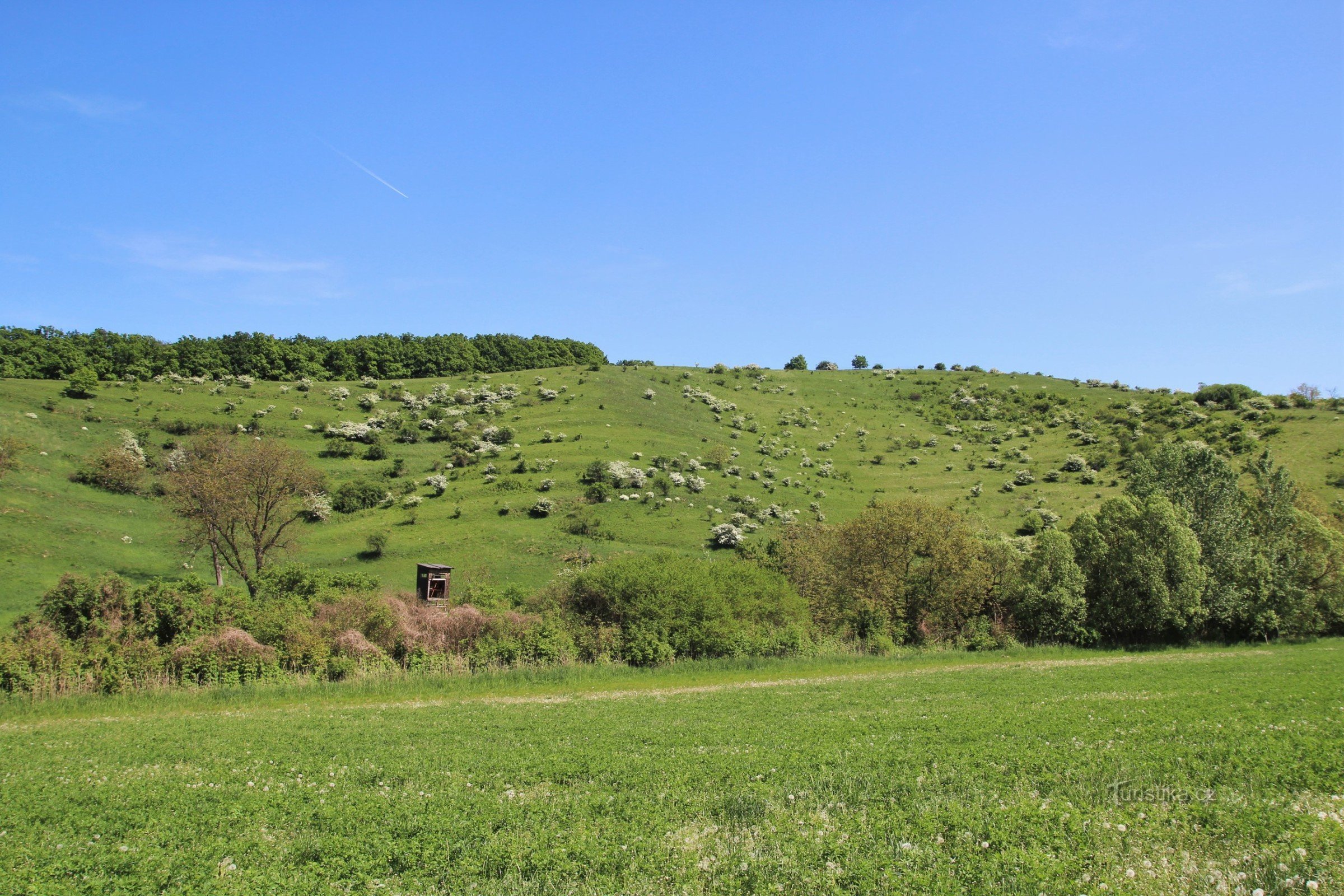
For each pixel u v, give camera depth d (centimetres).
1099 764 1426
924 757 1576
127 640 2836
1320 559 4862
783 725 2092
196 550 6384
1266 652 4212
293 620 3106
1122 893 867
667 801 1308
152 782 1488
